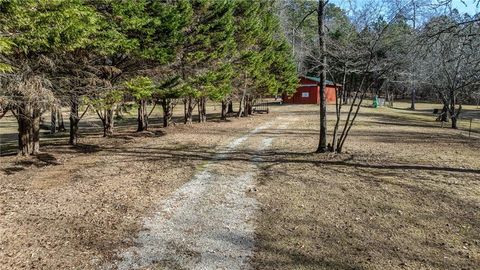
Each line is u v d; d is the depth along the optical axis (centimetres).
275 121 2588
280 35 3164
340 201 771
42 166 1066
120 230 620
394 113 3744
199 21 1702
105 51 1020
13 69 801
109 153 1292
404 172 991
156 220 669
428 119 3288
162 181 930
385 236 602
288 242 583
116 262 513
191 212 713
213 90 1748
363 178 937
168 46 1366
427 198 780
